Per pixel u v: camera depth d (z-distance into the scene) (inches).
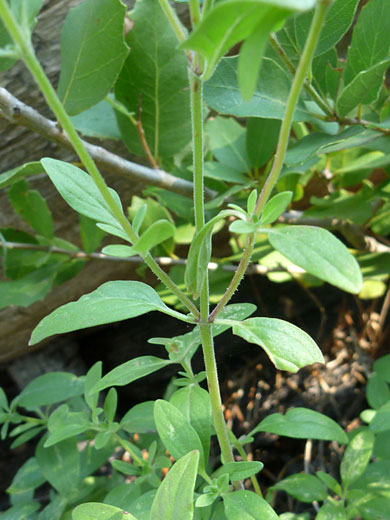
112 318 5.8
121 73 10.8
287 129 4.4
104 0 8.2
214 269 14.3
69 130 4.5
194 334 8.0
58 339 18.9
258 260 13.9
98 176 4.8
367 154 12.5
